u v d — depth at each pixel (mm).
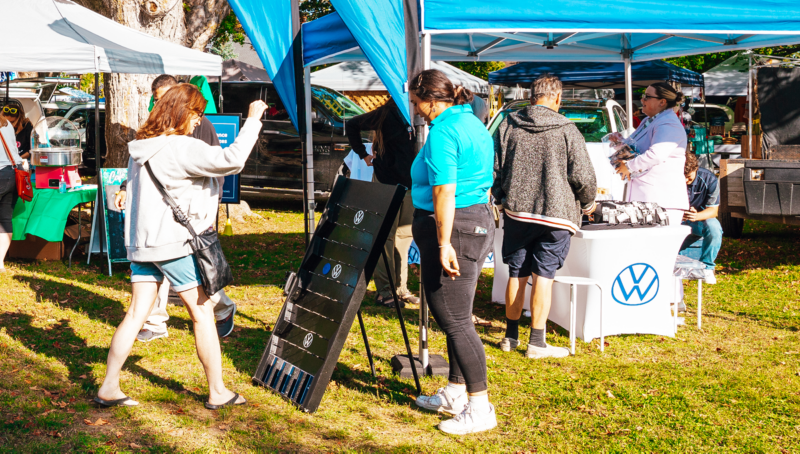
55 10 7297
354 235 3688
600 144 7598
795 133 10109
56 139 9195
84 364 4074
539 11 4016
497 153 4449
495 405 3723
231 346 4586
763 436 3404
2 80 15359
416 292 6375
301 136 5168
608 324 4898
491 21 3996
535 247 4461
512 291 4578
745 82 16375
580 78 12969
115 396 3422
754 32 4133
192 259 3236
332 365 3537
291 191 11852
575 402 3773
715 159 14734
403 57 4047
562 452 3184
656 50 7992
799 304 6098
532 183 4289
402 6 3988
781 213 6898
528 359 4508
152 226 3145
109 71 6449
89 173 15812
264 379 3898
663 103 5215
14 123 7879
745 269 7691
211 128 4902
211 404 3502
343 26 5055
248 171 12070
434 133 3145
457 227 3225
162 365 4121
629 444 3279
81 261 7234
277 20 4914
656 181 5203
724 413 3680
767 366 4457
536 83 4375
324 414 3510
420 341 4125
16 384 3656
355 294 3529
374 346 4695
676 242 4898
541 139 4250
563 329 5266
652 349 4766
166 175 3113
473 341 3318
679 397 3875
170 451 2998
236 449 3068
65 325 4883
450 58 8188
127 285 6262
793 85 10055
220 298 4641
